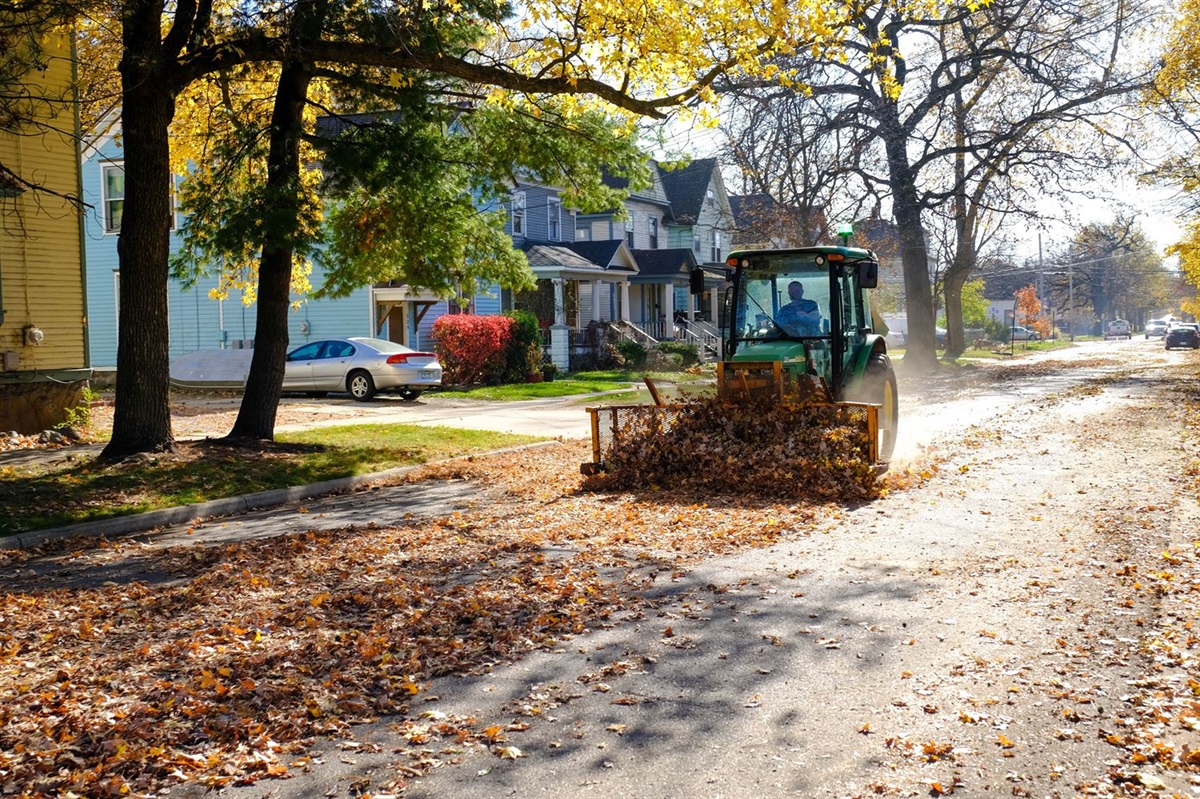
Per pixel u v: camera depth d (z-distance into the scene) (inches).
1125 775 178.5
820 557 347.6
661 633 262.8
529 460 653.9
